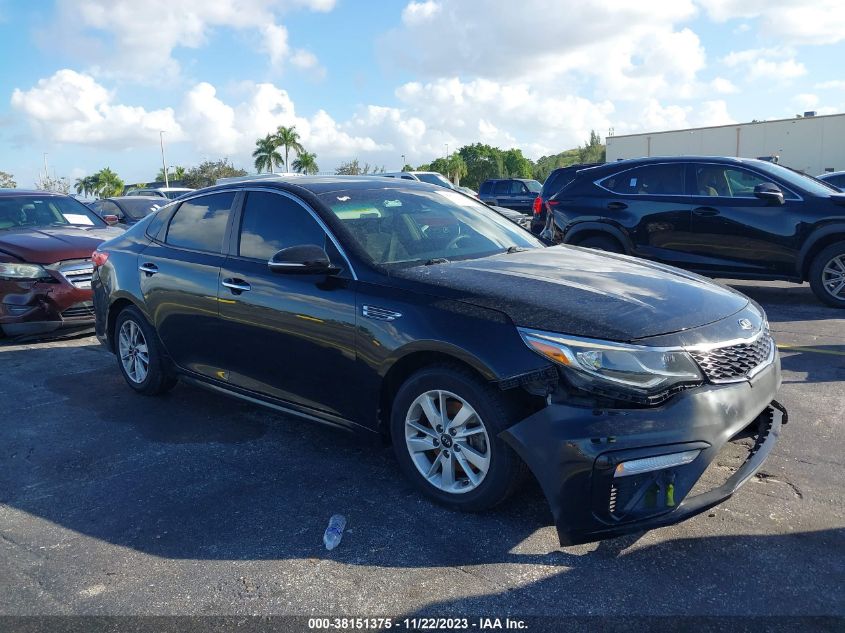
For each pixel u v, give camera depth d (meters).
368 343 3.67
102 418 5.11
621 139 37.56
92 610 2.82
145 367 5.46
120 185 87.62
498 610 2.73
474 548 3.17
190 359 4.94
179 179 70.62
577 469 2.92
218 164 70.12
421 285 3.59
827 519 3.31
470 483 3.41
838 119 31.41
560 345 3.04
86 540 3.39
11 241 7.68
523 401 3.16
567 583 2.89
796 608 2.68
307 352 4.01
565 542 2.99
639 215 8.77
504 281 3.54
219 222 4.81
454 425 3.41
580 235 9.34
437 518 3.45
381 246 4.01
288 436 4.65
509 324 3.20
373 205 4.39
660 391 2.98
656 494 2.93
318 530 3.40
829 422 4.48
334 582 2.96
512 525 3.36
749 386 3.24
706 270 8.48
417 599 2.82
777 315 7.81
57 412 5.27
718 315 3.38
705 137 35.09
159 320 5.10
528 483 3.77
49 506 3.77
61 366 6.61
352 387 3.83
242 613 2.77
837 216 7.67
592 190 9.21
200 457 4.34
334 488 3.84
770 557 3.02
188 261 4.86
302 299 4.00
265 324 4.22
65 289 7.45
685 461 2.93
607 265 4.03
